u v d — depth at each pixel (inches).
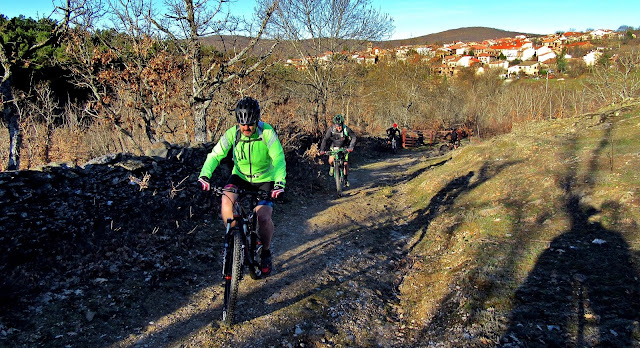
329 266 194.7
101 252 174.2
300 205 316.2
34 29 718.5
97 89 387.9
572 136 382.0
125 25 358.9
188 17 361.1
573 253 169.9
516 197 259.8
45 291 144.7
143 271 170.4
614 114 426.3
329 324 142.9
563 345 115.9
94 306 142.3
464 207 274.2
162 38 373.4
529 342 119.2
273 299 158.1
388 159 734.5
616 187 226.8
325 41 805.2
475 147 458.0
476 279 160.1
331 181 418.6
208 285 169.8
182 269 179.0
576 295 138.7
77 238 176.7
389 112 1582.2
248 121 130.6
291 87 829.8
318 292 165.5
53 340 123.0
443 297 155.1
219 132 444.1
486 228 217.3
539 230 200.8
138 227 201.5
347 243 229.6
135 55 364.8
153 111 388.8
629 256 157.1
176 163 255.4
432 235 237.9
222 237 223.3
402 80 1571.1
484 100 1753.2
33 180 170.1
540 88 1673.2
